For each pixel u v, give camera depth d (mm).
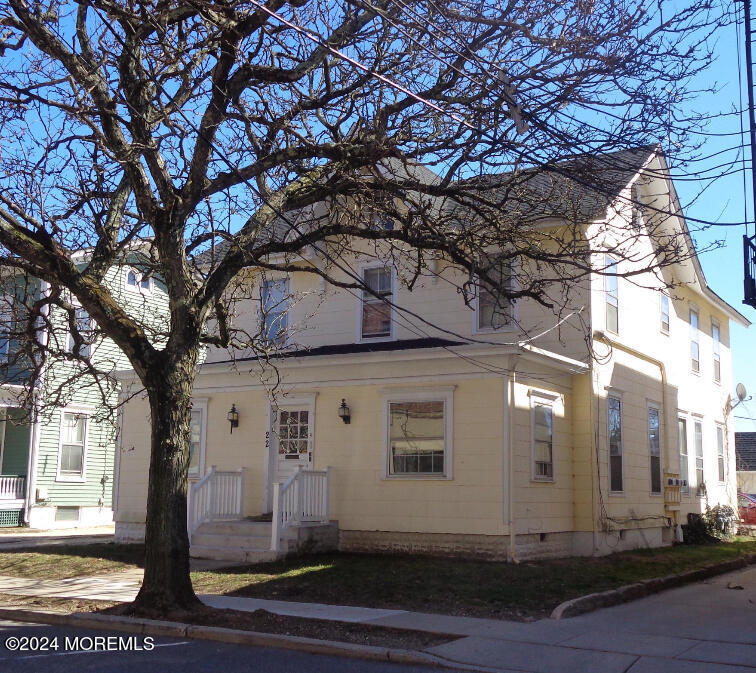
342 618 10484
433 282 19578
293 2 11266
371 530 17031
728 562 17750
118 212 12516
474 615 10898
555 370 17641
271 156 11445
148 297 27047
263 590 12719
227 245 19609
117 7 10695
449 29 11273
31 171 11406
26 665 7980
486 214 12680
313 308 21078
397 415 17219
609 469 18688
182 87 12031
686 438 24438
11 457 25688
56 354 13289
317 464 17922
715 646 9078
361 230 11773
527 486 16234
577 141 11195
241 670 7891
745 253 11258
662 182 20578
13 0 10711
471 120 11602
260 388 18984
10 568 15367
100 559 16328
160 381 10797
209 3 10906
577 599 11633
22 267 11734
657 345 22469
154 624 9867
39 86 11211
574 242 12070
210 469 17844
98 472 27172
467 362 16500
